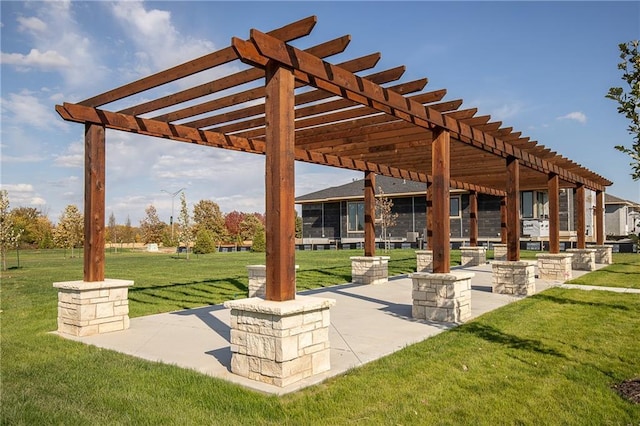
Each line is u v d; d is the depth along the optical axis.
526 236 25.17
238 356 4.70
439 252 7.61
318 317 4.75
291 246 4.75
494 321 7.24
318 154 10.38
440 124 7.44
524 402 3.96
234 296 10.54
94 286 6.66
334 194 32.84
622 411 3.77
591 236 28.00
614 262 17.56
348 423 3.56
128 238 56.97
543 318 7.40
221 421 3.60
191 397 4.09
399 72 5.79
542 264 12.69
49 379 4.60
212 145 8.47
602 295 9.60
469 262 17.78
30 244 42.72
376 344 5.92
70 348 5.86
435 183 7.66
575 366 4.89
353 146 9.72
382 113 7.52
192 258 27.11
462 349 5.59
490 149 9.27
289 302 4.59
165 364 5.08
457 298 7.35
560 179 14.14
